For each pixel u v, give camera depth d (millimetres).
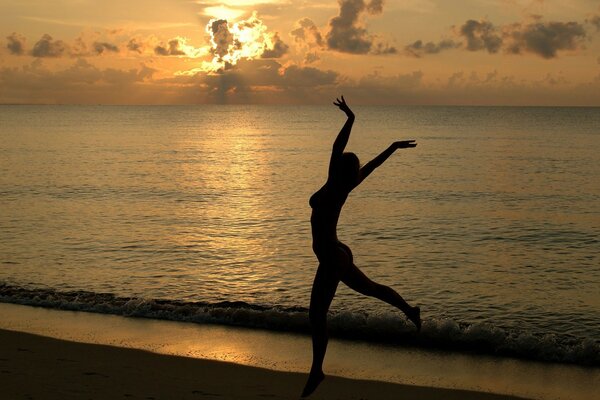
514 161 45906
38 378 7344
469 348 9523
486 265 16219
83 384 7172
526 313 12164
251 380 7605
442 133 88375
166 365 8117
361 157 50344
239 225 22141
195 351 9164
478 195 29750
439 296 13320
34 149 58750
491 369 8602
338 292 13086
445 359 9000
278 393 7141
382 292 5348
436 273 15312
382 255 17375
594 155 50406
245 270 15375
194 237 19781
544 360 9055
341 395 7203
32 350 8625
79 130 98812
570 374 8445
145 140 75688
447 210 25516
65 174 38781
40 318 11070
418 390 7477
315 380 5188
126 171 40969
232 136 86688
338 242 5258
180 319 11055
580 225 22141
